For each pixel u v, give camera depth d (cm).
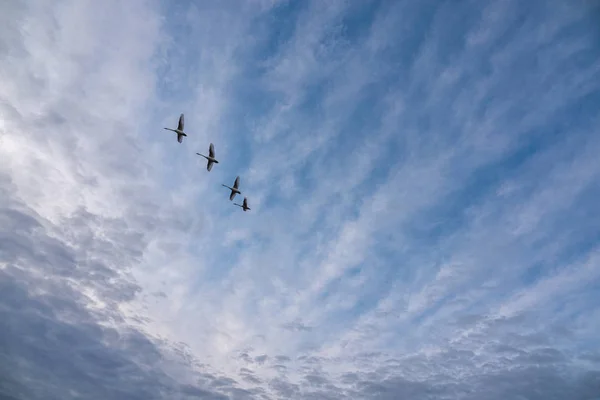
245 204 7881
